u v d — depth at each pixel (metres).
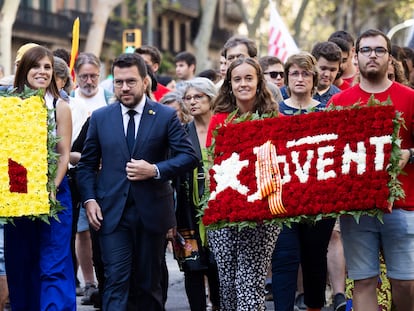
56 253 7.75
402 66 9.74
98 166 8.08
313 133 7.33
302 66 8.80
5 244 7.94
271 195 7.33
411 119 7.39
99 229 7.87
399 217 7.29
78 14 45.66
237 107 8.02
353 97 7.57
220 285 7.91
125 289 7.84
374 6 50.56
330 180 7.19
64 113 7.79
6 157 7.47
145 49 12.37
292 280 8.12
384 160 7.10
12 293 8.01
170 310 9.74
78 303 9.96
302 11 42.47
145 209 7.81
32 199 7.47
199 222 8.37
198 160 7.98
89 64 10.29
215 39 61.06
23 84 7.74
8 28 23.66
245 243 7.62
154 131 7.88
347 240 7.39
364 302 7.41
